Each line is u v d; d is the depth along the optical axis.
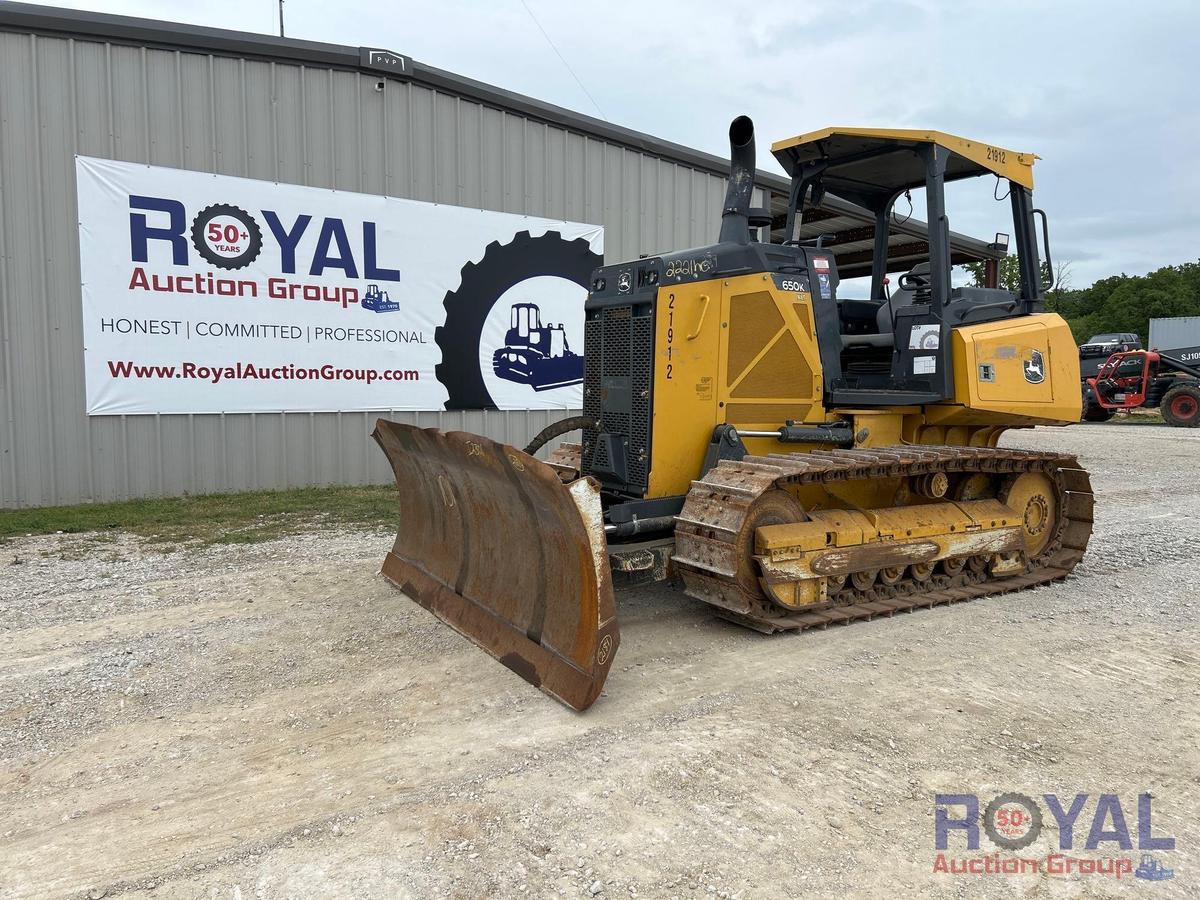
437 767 3.47
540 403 12.27
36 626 5.21
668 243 13.60
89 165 8.96
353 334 10.60
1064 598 6.11
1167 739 3.79
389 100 10.63
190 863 2.82
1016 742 3.74
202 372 9.67
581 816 3.10
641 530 5.18
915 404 6.20
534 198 11.98
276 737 3.75
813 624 5.18
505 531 4.81
